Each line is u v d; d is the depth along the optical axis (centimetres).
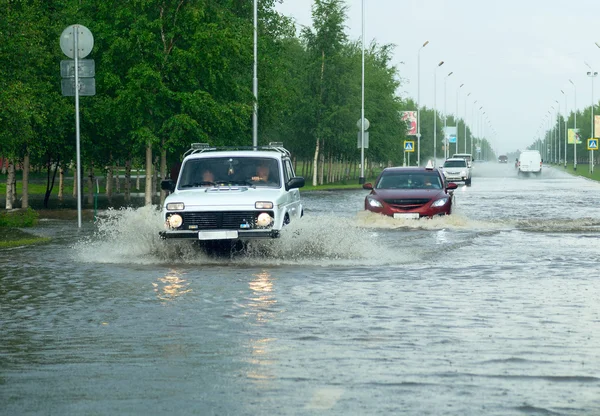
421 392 1514
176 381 1605
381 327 2145
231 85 8219
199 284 2981
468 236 4922
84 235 5238
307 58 16712
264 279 3106
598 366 1709
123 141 8669
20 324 2233
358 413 1385
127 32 7600
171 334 2072
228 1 9181
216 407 1424
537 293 2741
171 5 7719
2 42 6775
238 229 3731
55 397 1496
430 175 6038
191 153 4384
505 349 1875
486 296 2675
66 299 2673
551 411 1393
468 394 1499
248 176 4025
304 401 1457
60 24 8331
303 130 16638
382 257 3834
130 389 1547
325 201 9700
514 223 5934
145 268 3497
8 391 1538
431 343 1944
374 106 18500
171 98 7619
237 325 2188
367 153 18588
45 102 8119
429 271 3338
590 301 2569
